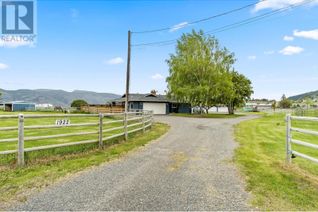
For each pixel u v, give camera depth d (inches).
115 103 2361.0
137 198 201.9
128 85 912.9
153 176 261.3
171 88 1738.4
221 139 555.8
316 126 908.6
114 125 802.8
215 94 1685.5
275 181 250.2
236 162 331.3
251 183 243.9
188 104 2267.5
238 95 2341.3
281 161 340.8
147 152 385.7
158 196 207.2
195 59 1663.4
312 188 231.9
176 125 890.7
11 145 423.2
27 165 282.2
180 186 232.5
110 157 341.4
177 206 189.3
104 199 198.2
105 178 249.9
